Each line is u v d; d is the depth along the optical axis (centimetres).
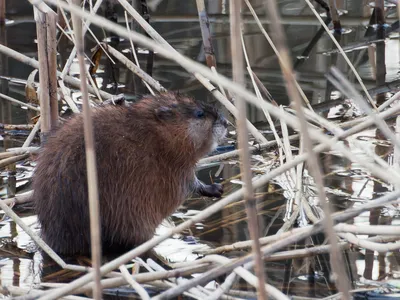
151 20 1975
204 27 1578
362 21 1967
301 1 2106
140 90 1590
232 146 1356
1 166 1229
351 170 1227
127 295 869
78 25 711
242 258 766
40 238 986
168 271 819
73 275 925
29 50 1808
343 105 1496
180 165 1043
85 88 702
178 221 1088
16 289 834
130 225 996
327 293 864
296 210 1069
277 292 741
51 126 1198
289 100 1523
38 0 1086
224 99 1301
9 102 1569
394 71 1655
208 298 754
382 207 1081
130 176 987
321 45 1830
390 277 895
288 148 1200
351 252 971
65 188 970
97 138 986
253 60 1738
